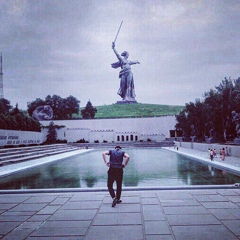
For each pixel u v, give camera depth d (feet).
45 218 23.35
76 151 162.20
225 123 142.00
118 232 19.56
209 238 18.20
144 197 30.68
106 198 30.63
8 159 90.94
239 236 18.51
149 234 19.07
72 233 19.53
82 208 26.43
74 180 49.67
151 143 219.00
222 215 23.31
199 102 181.06
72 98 318.04
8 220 22.97
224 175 53.26
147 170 63.16
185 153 120.26
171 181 46.24
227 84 142.51
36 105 290.56
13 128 176.24
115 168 27.94
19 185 45.09
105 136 262.26
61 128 258.98
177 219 22.41
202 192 33.12
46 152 132.57
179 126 227.20
